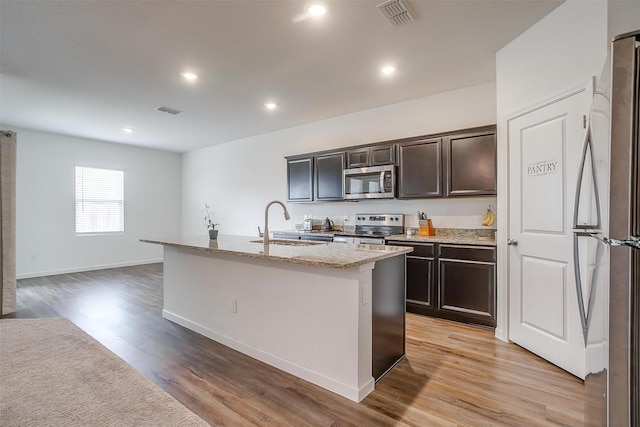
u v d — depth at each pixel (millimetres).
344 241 4066
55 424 868
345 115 4816
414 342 2805
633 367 1011
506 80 2812
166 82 3551
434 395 2000
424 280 3492
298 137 5426
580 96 2152
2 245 3643
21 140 5449
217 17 2379
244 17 2381
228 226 6668
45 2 2184
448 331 3053
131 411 942
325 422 1744
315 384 2133
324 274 2098
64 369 1142
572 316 2219
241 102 4215
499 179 2902
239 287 2658
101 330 3119
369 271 2045
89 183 6262
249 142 6215
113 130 5602
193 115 4766
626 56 1016
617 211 1045
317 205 5219
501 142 2877
